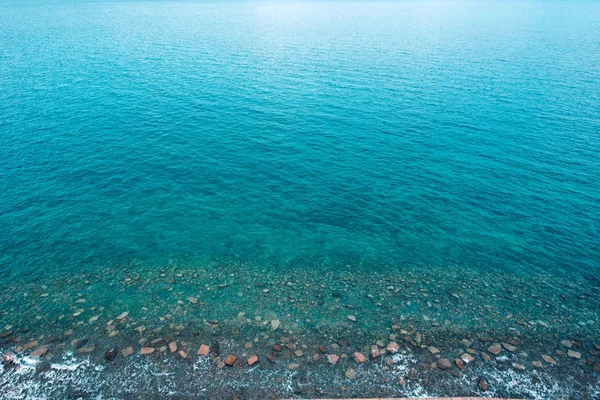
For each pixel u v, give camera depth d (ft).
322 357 63.46
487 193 113.80
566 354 64.90
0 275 80.59
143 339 66.03
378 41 349.20
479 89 207.10
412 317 72.59
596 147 140.05
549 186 116.57
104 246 90.94
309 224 101.09
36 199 107.34
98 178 119.14
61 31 390.21
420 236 96.48
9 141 139.95
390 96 195.72
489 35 388.37
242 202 109.70
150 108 176.55
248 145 142.41
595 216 102.78
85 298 75.46
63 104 179.11
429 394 57.67
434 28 443.73
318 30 418.10
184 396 56.70
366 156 135.13
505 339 67.82
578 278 83.10
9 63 249.14
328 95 196.44
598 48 315.99
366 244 93.76
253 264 86.58
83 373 59.77
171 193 112.98
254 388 57.98
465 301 76.79
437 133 153.28
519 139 147.43
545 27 451.94
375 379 59.82
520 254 90.22
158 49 304.50
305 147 141.38
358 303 75.82
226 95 195.00
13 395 56.24
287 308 74.08
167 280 80.94
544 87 209.56
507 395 57.72
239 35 376.07
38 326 68.39
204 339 66.44
